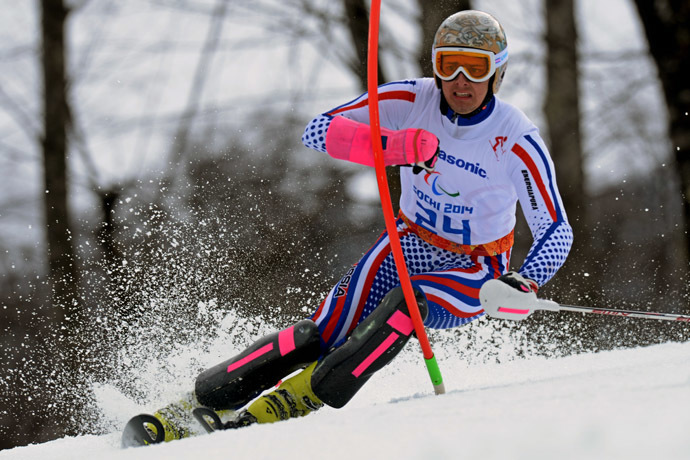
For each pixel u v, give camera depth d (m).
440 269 11.83
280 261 29.38
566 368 13.61
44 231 36.75
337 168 38.50
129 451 8.54
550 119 34.22
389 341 10.09
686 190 29.52
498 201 11.46
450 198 11.50
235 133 39.12
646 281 36.00
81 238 35.66
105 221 34.50
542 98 35.25
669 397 6.70
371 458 5.87
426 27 33.69
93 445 12.51
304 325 10.62
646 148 39.41
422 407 8.22
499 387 9.82
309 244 37.56
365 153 10.46
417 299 10.39
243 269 18.83
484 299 9.88
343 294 11.29
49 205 36.78
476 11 10.84
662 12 29.66
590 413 6.26
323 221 38.03
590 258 32.28
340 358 10.02
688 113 29.53
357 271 11.49
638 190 42.34
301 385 10.37
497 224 11.69
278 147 38.94
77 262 35.03
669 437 5.09
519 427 5.91
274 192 37.81
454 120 11.10
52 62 38.31
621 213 42.62
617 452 4.96
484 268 11.73
